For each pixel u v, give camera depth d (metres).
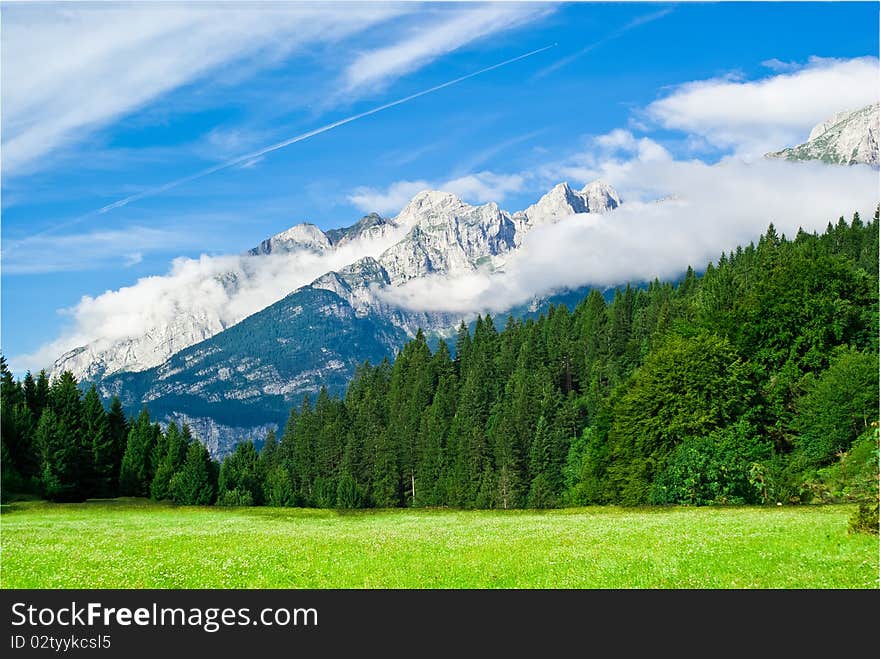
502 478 153.12
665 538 35.62
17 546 39.69
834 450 71.94
